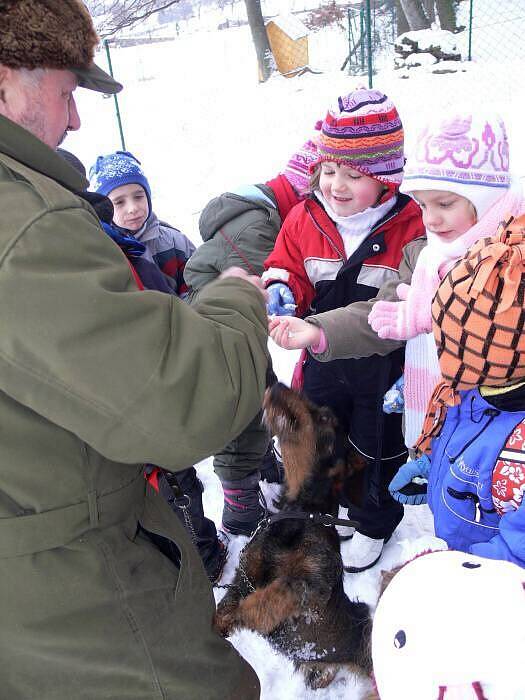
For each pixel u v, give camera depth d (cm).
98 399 94
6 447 102
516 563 116
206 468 320
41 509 107
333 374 220
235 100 1323
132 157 260
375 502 217
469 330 121
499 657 82
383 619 98
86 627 112
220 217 244
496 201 149
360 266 203
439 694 83
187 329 101
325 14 1714
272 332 185
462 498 137
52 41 98
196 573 134
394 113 191
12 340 91
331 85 1216
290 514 194
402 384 194
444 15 1245
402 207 198
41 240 90
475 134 144
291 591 181
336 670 204
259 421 234
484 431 130
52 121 108
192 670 126
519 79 959
